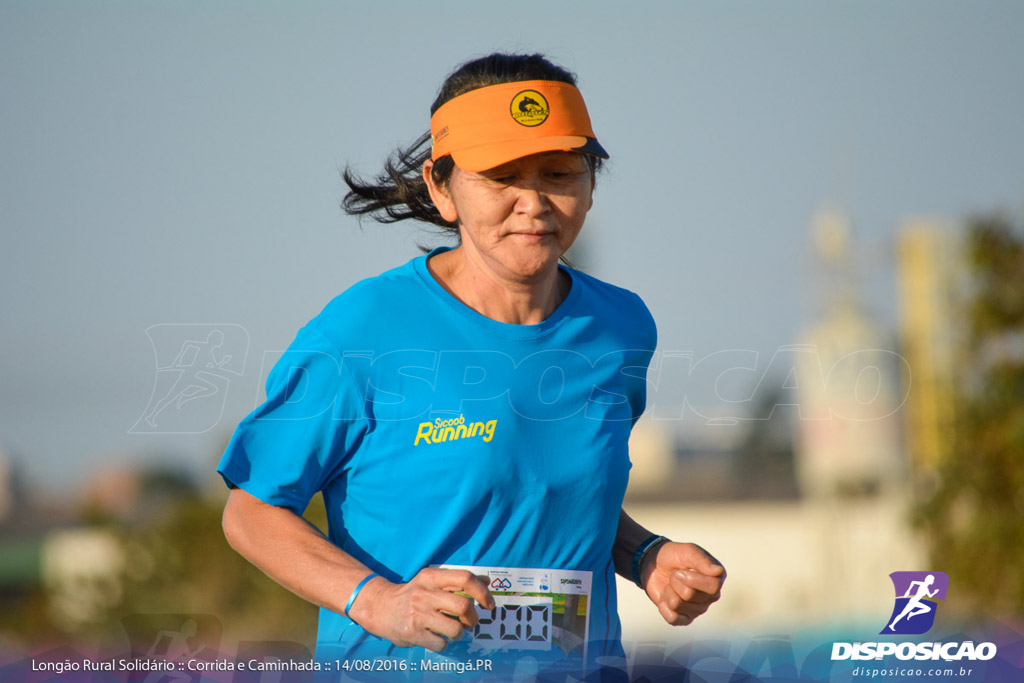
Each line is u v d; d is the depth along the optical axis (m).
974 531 30.72
